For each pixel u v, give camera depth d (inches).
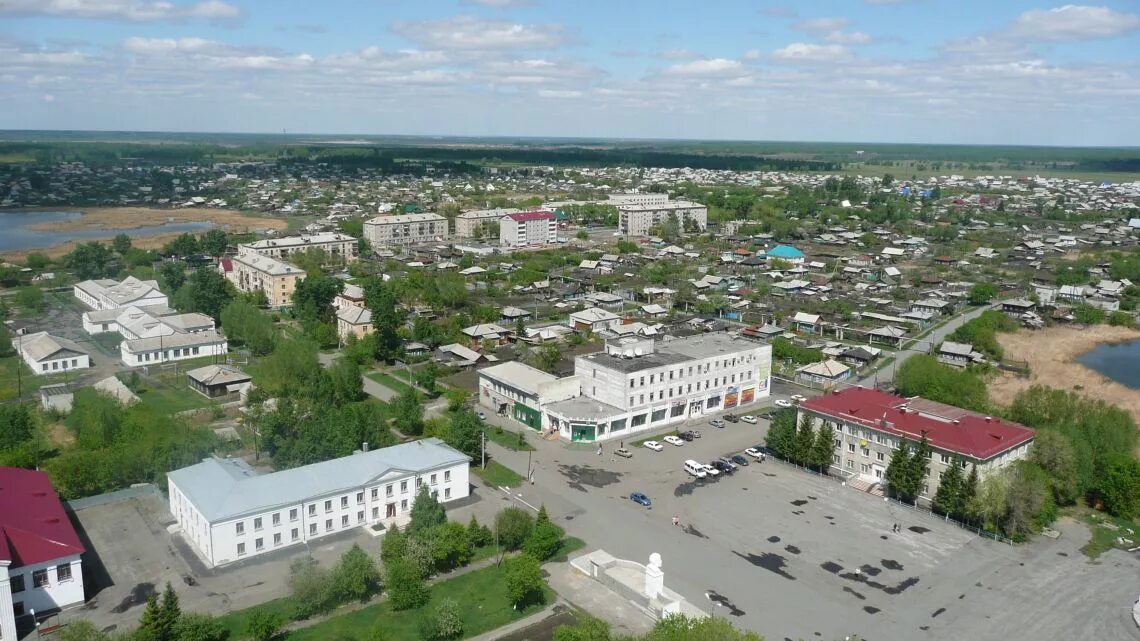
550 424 6727.4
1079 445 5620.1
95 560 4421.8
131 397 6747.1
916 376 7455.7
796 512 5231.3
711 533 4921.3
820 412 6008.9
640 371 6697.8
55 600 3914.9
